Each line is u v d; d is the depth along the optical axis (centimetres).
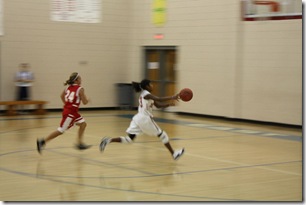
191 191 794
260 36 1702
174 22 1991
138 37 2142
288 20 1616
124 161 1041
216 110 1845
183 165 1013
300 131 1559
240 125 1683
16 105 1886
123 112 2038
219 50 1828
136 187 816
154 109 2097
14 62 1908
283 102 1642
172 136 1413
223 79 1816
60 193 767
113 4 2114
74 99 1085
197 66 1908
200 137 1404
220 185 841
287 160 1087
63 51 2011
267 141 1353
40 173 915
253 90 1728
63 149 1174
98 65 2098
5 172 920
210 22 1855
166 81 2045
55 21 1986
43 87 1977
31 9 1931
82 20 2045
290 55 1617
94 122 1691
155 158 1082
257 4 1703
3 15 1875
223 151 1188
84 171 938
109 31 2112
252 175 929
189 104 1944
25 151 1139
